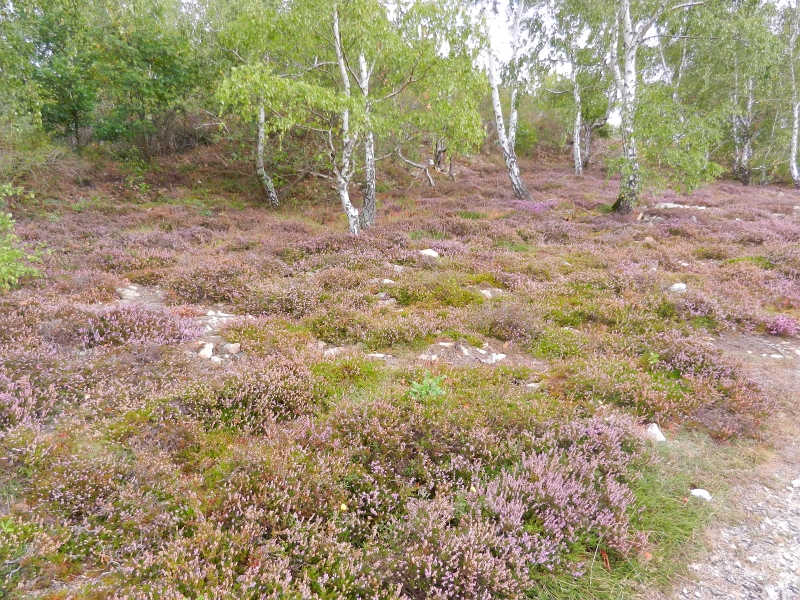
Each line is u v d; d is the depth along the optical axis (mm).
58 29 17906
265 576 2721
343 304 7520
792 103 28766
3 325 5605
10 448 3549
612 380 5281
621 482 3936
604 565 3184
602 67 27203
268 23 13227
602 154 37906
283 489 3453
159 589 2619
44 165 16641
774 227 14203
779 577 3074
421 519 3188
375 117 12867
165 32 18984
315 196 21016
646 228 14227
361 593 2795
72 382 4621
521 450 4117
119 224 14234
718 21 16344
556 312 7664
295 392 4848
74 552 2939
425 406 4590
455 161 30406
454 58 14086
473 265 10352
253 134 20047
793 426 4797
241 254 11172
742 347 6660
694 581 3066
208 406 4551
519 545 3135
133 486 3451
